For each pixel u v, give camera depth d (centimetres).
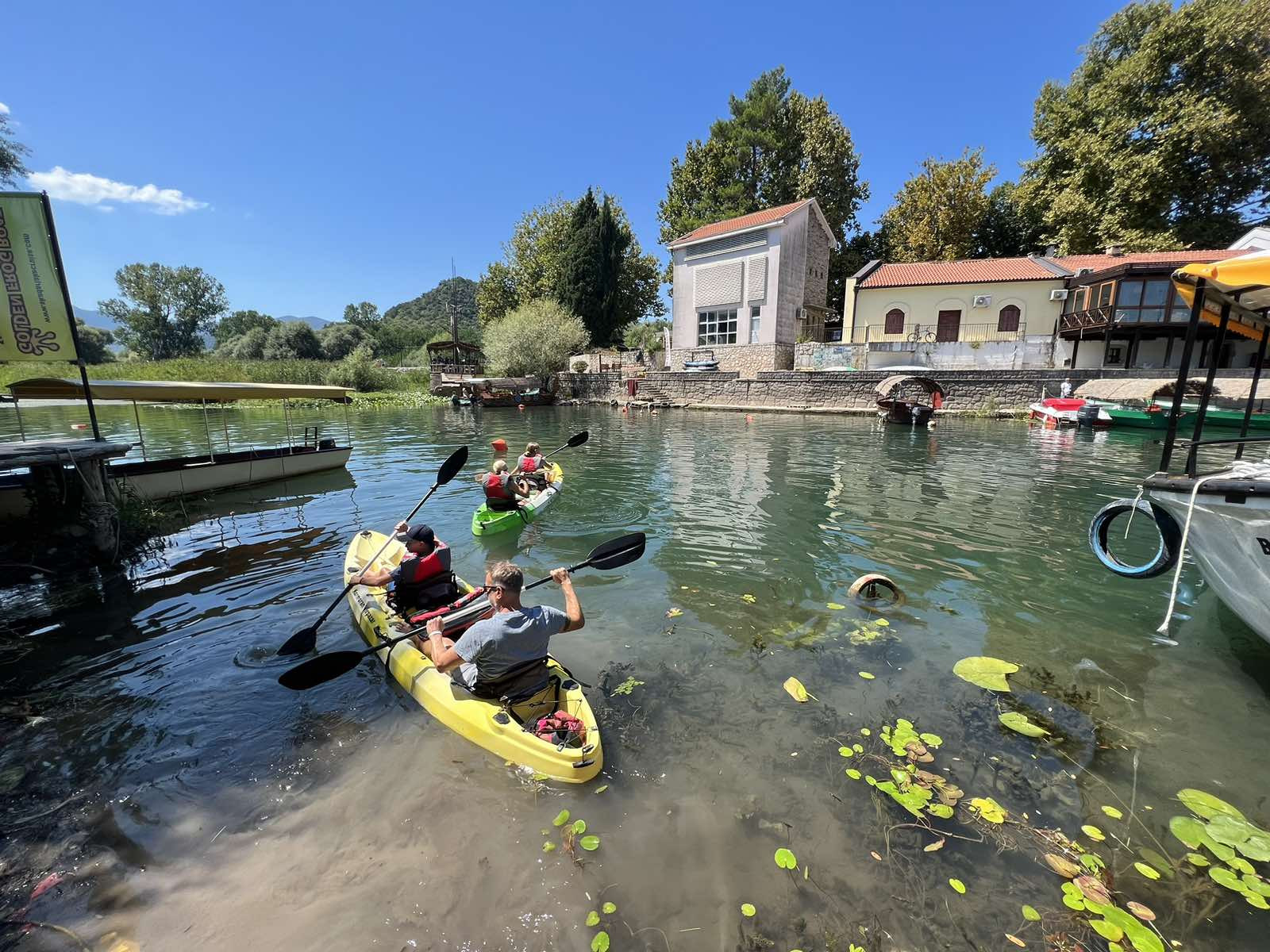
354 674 439
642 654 466
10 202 635
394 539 571
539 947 236
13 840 291
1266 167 2548
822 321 3462
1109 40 2814
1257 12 2350
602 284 4128
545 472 1002
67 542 662
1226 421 1623
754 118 3766
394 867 275
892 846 284
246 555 711
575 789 323
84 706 402
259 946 237
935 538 758
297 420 2416
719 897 257
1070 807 307
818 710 392
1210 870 263
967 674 427
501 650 360
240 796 321
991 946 234
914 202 3434
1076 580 618
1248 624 437
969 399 2291
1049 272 2530
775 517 858
